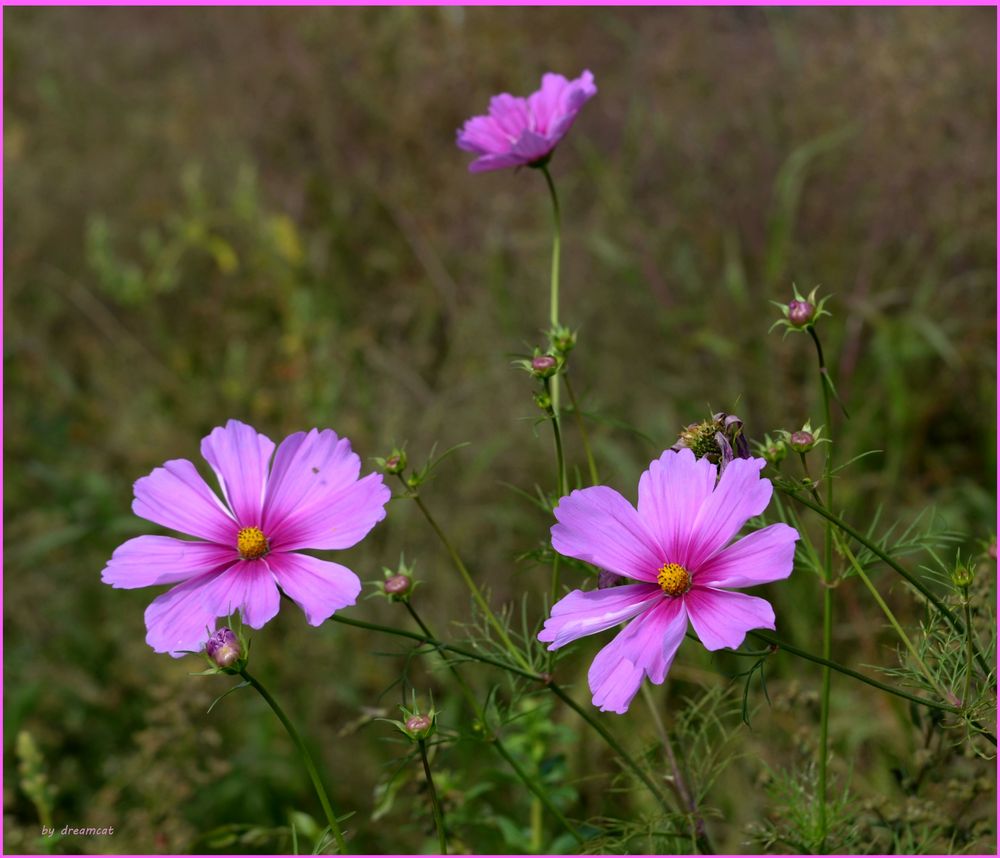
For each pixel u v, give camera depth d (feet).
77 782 3.39
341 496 2.24
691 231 4.47
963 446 3.87
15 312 5.14
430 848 2.90
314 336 4.51
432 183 5.06
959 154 4.25
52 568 4.00
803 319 2.23
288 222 4.88
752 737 2.99
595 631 2.14
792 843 2.49
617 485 3.72
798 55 4.91
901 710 2.88
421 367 4.43
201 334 4.78
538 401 2.42
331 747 3.35
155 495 2.27
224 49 6.10
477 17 5.58
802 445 2.27
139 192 5.63
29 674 3.68
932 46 4.52
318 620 2.14
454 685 3.30
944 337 3.88
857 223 4.34
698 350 4.10
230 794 3.22
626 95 5.08
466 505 3.74
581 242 4.47
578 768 3.07
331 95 5.42
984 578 2.56
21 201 5.60
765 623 2.06
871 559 2.43
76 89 6.23
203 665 3.39
